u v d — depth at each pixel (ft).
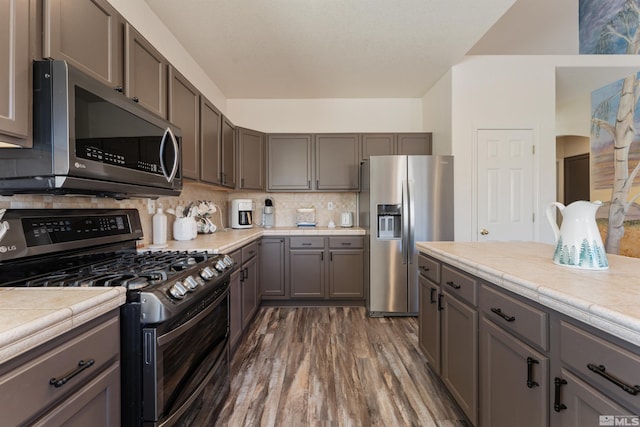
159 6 6.74
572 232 3.93
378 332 8.68
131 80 4.97
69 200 4.72
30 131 3.07
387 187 9.91
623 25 10.93
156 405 3.31
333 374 6.46
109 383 3.04
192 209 8.55
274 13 7.06
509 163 10.26
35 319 2.19
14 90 2.86
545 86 10.31
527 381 3.25
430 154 11.74
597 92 12.67
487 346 4.09
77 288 3.12
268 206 12.32
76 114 3.26
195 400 4.39
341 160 11.89
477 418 4.35
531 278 3.34
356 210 12.78
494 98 10.19
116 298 3.10
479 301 4.29
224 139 9.48
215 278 4.78
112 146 3.86
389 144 11.84
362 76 10.64
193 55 9.00
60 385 2.39
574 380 2.66
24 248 3.62
